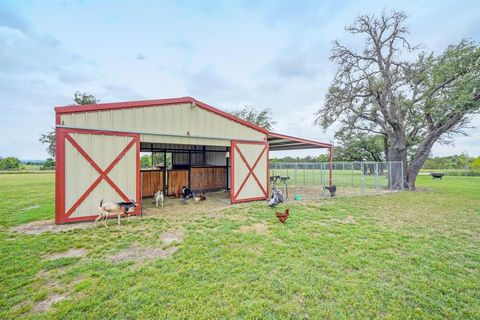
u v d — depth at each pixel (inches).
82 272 129.7
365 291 112.9
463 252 162.1
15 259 146.6
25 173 1344.7
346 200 382.3
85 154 235.6
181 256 150.3
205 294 108.6
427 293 112.7
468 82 460.1
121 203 229.6
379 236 192.7
